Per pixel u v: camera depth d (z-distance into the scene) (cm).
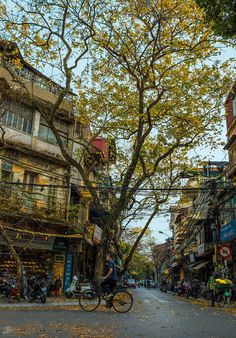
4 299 1622
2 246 2036
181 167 2289
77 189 2400
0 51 1795
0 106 2002
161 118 1788
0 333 724
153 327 888
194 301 2389
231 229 2589
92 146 2616
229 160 2914
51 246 2247
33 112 2272
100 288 1307
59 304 1523
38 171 2239
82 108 1861
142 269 10775
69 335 730
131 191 1847
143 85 1711
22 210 2061
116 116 1850
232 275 2852
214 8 651
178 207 3067
